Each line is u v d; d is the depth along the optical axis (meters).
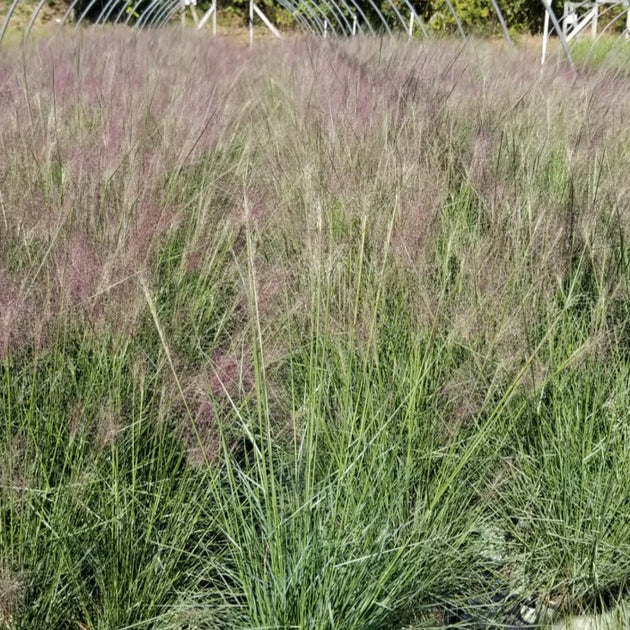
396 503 2.77
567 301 3.41
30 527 2.57
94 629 2.56
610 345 3.53
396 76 6.41
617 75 6.82
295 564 2.51
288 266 3.43
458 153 4.61
